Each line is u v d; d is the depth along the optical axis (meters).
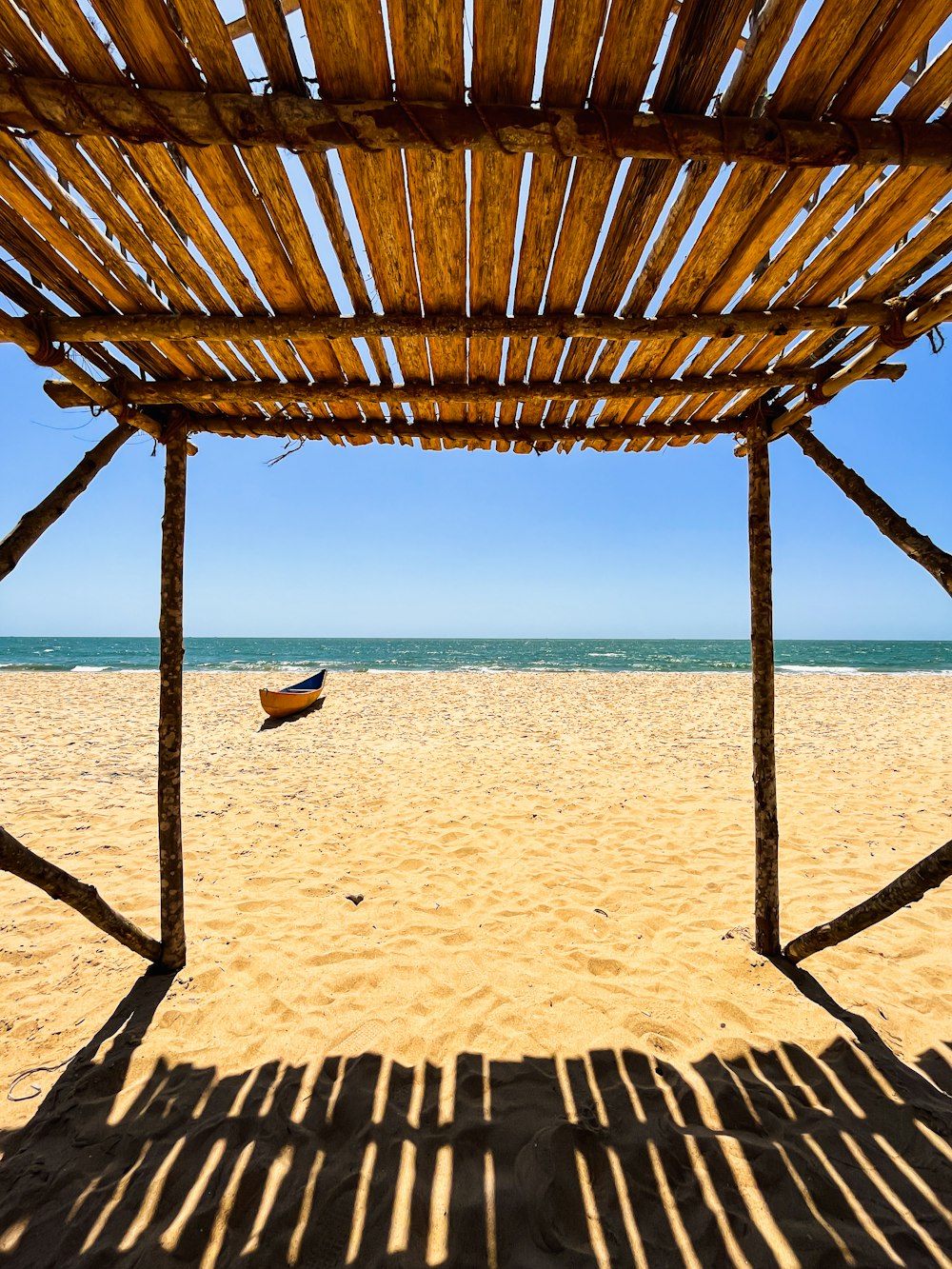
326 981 2.58
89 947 2.86
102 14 1.00
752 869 3.83
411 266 1.57
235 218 1.39
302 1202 1.60
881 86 1.16
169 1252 1.47
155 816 4.85
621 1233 1.52
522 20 1.03
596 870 3.82
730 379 2.15
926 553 2.10
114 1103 1.93
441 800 5.30
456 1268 1.44
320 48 1.07
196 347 1.92
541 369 2.08
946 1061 2.12
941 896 3.37
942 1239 1.50
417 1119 1.86
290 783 5.86
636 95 1.17
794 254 1.56
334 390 2.13
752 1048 2.17
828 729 8.96
